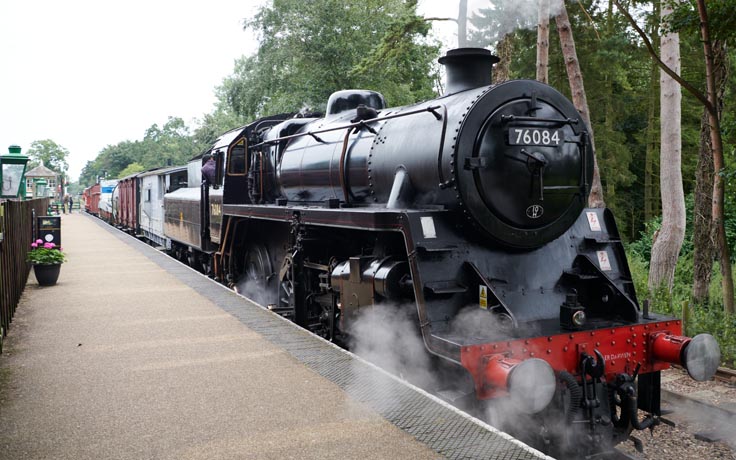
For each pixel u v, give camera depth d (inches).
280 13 949.2
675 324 217.2
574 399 190.5
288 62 976.9
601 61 757.9
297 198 368.5
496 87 220.7
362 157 281.3
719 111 412.8
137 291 397.4
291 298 346.0
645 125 979.9
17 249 366.9
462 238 220.4
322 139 335.9
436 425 166.9
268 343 259.3
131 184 1107.3
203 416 175.8
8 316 292.0
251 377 212.1
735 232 592.4
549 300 224.5
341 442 157.2
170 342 262.1
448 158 215.3
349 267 258.8
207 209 528.4
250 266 446.9
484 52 253.6
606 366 204.1
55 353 245.3
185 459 148.1
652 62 817.5
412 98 1008.2
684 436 222.1
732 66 574.2
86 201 2361.0
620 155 871.1
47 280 420.8
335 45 916.0
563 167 229.1
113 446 155.6
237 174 445.4
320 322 315.0
